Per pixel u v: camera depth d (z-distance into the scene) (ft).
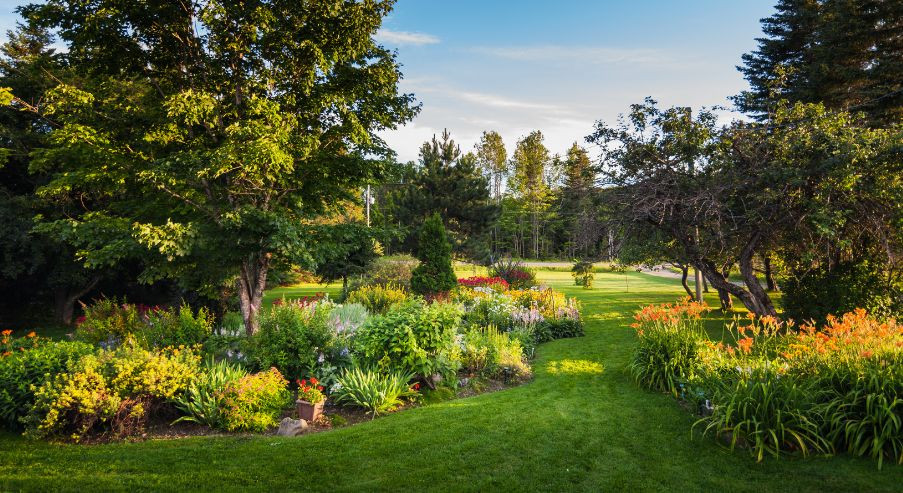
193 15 26.27
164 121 26.76
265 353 22.95
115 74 28.17
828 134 26.30
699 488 12.69
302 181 30.27
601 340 36.42
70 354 19.45
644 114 30.42
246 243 26.27
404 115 32.24
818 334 19.15
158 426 17.98
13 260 43.42
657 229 31.86
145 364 18.17
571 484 13.07
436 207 102.58
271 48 27.32
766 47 63.93
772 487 12.55
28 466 13.85
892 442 13.53
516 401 21.56
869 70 47.11
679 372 22.13
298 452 15.28
